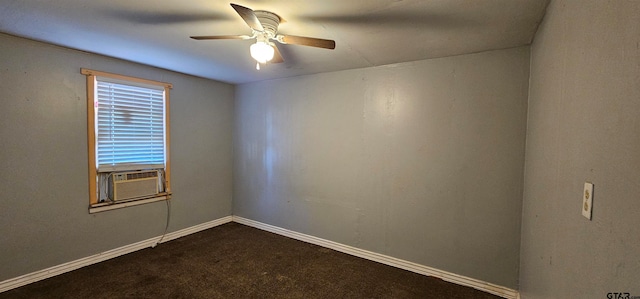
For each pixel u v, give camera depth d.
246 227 4.07
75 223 2.68
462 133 2.51
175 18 1.90
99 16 1.88
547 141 1.51
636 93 0.64
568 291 1.08
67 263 2.63
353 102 3.13
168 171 3.44
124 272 2.66
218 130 4.07
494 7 1.63
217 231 3.88
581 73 1.01
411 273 2.76
